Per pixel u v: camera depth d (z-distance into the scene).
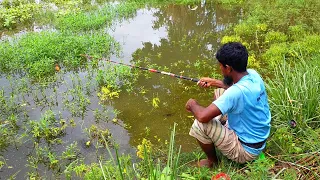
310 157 3.72
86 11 10.96
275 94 4.61
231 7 11.62
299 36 8.31
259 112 3.46
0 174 4.22
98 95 6.01
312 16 10.02
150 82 6.51
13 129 5.13
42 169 4.33
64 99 5.89
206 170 3.63
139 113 5.51
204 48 8.20
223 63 3.39
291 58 7.02
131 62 7.33
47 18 10.32
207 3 12.12
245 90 3.32
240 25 9.30
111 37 8.38
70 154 4.50
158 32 9.31
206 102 5.80
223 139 3.51
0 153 4.62
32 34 8.48
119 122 5.28
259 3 11.39
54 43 7.77
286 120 4.36
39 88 6.31
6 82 6.53
